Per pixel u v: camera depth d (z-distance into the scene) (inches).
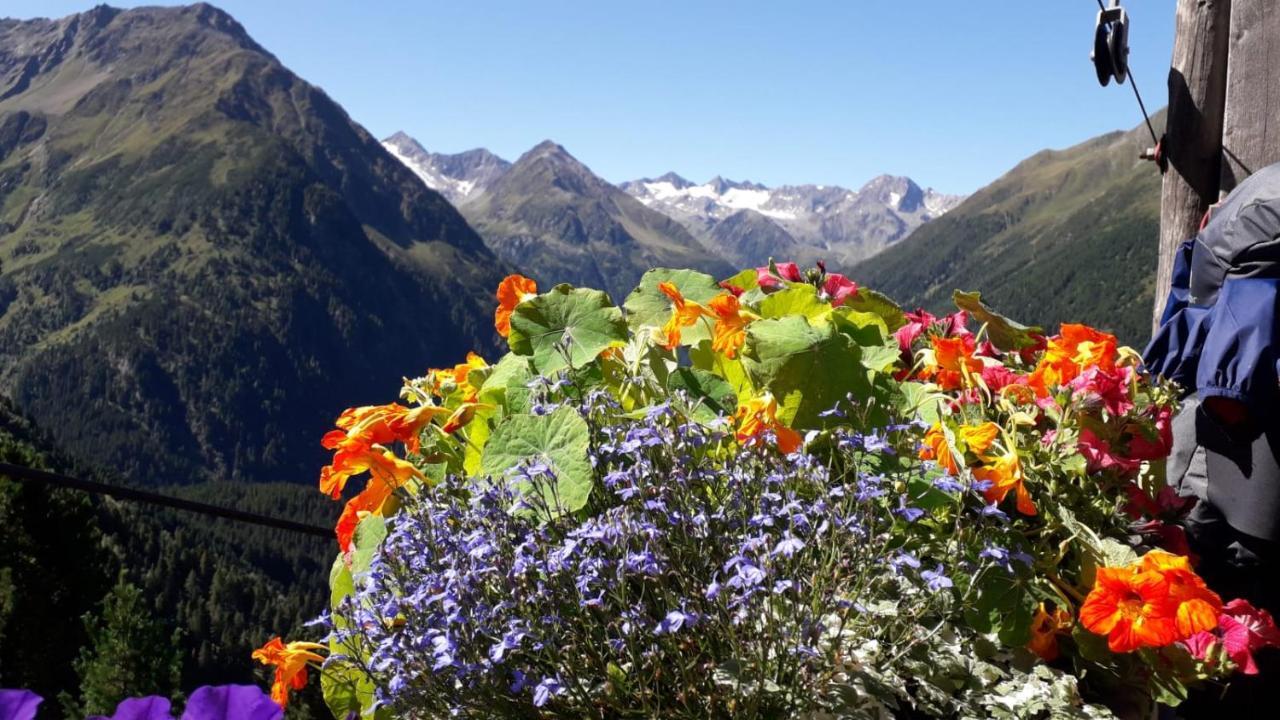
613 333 100.1
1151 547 90.9
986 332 116.9
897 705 70.0
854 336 102.5
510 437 83.7
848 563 70.9
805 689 68.9
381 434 84.3
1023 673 77.4
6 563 1382.9
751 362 91.4
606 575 68.9
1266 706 97.9
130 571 3607.3
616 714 70.1
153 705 38.6
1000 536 81.0
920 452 84.6
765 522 69.8
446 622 66.8
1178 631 69.0
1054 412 88.7
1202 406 94.0
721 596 66.0
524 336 101.7
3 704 35.2
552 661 67.4
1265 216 92.7
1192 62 161.9
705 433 82.7
